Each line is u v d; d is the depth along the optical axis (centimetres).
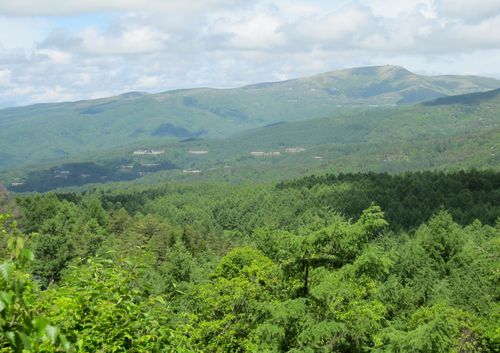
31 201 10662
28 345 371
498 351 2569
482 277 3816
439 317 1434
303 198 16300
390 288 3219
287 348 1395
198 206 19162
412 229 10119
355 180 18012
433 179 15775
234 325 2125
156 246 7944
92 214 11656
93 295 752
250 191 19950
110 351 731
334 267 1520
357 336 1421
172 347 798
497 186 14338
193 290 2475
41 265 6228
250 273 2391
